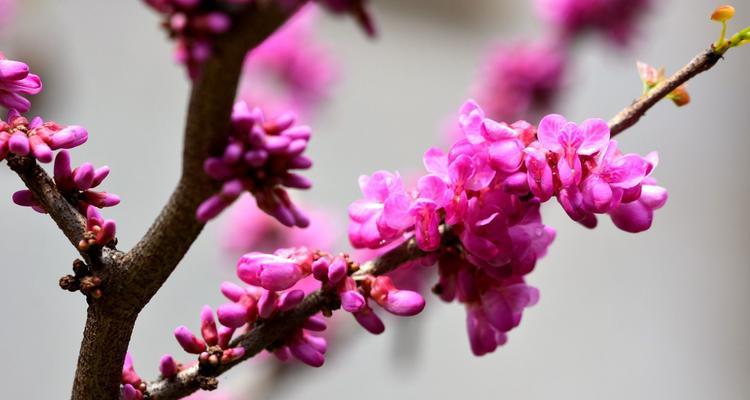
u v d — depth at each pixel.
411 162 1.33
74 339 1.14
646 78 0.39
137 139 1.20
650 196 0.38
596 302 1.35
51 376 1.11
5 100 0.38
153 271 0.37
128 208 1.15
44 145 0.37
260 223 0.64
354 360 1.15
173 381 0.39
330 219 0.66
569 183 0.38
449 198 0.38
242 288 0.39
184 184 0.36
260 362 0.66
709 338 1.35
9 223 1.15
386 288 0.38
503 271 0.38
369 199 0.39
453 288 0.39
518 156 0.38
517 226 0.38
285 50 0.72
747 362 1.34
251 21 0.35
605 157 0.38
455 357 1.23
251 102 0.71
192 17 0.35
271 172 0.36
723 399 1.31
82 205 0.38
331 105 0.76
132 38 1.26
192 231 0.37
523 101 0.75
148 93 1.23
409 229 0.39
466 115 0.38
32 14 0.83
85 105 1.17
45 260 1.15
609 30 0.76
